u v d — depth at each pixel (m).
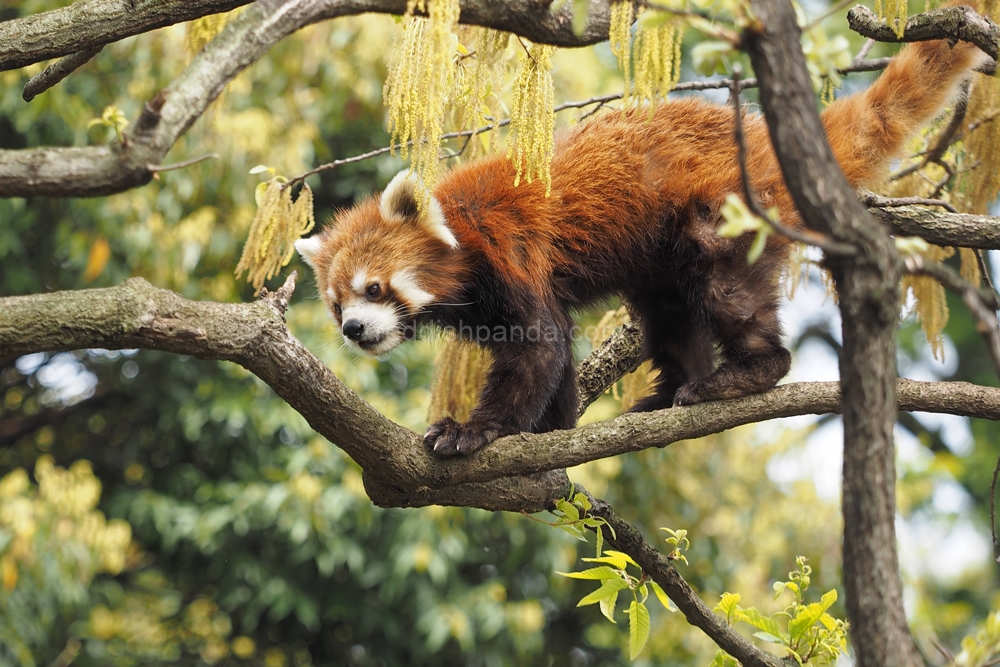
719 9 2.68
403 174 4.90
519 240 4.64
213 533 9.59
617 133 4.72
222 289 9.45
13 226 9.73
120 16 3.35
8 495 8.56
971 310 2.20
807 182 2.26
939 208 5.23
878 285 2.24
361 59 9.59
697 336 5.14
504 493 4.12
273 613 10.27
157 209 9.05
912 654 2.24
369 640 10.90
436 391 5.25
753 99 5.95
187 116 2.36
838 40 2.76
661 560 4.11
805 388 4.02
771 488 10.67
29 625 8.38
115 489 10.77
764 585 10.05
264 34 2.56
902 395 3.86
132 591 11.23
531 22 3.15
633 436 3.89
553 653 11.15
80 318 2.83
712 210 4.46
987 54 4.02
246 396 9.75
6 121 10.14
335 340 7.32
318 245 5.31
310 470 9.43
